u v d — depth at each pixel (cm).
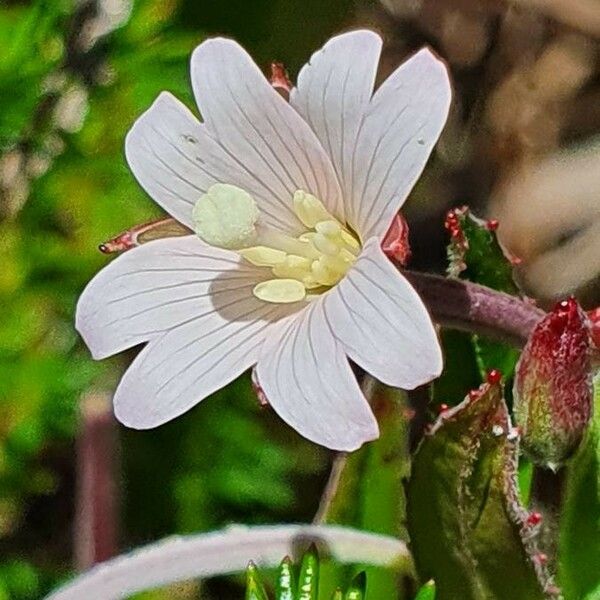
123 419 5
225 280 5
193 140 5
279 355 5
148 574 6
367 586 6
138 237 6
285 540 6
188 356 5
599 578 5
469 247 6
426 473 5
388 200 5
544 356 5
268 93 5
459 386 6
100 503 8
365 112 5
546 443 5
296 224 5
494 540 5
